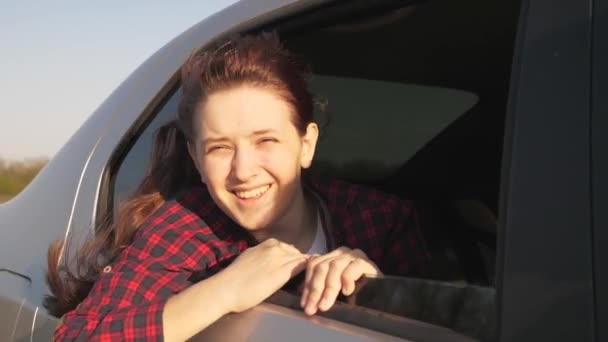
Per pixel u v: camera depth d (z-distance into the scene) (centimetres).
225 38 189
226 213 164
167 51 206
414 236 197
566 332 99
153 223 166
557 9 111
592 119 103
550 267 102
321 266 140
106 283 155
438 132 237
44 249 212
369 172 237
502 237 109
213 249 168
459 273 206
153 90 203
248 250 155
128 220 173
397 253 193
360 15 186
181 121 166
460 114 235
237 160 156
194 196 173
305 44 203
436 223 221
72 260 193
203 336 146
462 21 199
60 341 148
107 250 181
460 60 219
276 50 162
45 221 218
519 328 103
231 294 144
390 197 195
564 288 100
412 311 121
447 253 209
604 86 103
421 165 240
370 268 140
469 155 237
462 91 232
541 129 108
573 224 101
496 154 235
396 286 127
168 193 181
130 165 201
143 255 160
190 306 144
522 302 104
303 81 166
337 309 132
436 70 222
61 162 227
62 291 181
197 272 163
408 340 117
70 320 151
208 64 158
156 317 144
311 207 183
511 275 106
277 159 159
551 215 104
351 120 230
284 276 144
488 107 232
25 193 240
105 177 206
